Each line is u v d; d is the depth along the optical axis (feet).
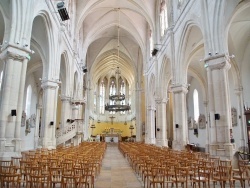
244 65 64.44
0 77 68.85
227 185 27.89
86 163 26.35
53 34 61.46
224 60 40.29
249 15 50.78
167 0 77.05
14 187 23.29
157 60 94.43
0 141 36.24
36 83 96.22
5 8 41.63
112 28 129.49
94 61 149.79
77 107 95.96
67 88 83.41
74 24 92.89
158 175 23.63
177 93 65.05
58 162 27.89
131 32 122.83
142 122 143.54
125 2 101.40
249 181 26.68
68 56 81.71
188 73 91.76
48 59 61.87
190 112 101.65
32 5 44.27
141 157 35.27
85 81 145.48
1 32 58.44
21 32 40.93
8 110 38.11
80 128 80.53
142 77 147.23
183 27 60.49
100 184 28.40
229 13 41.93
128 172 37.91
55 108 62.39
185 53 64.90
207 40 43.80
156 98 92.07
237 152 38.40
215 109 40.65
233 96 67.46
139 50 146.20
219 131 39.86
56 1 63.87
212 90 41.39
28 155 37.24
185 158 34.37
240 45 63.21
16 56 39.75
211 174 24.54
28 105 89.45
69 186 23.58
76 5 95.20
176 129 63.31
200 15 48.62
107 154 75.05
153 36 96.63
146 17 99.71
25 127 85.87
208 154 39.65
